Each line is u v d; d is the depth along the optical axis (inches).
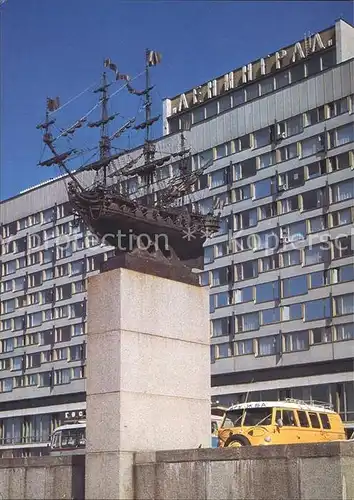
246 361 2910.9
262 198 2945.4
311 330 2751.0
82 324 3503.9
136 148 2032.5
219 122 3117.6
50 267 3703.3
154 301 811.4
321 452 671.8
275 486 692.1
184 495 737.6
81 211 837.2
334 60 3019.2
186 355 825.5
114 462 750.5
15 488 856.9
